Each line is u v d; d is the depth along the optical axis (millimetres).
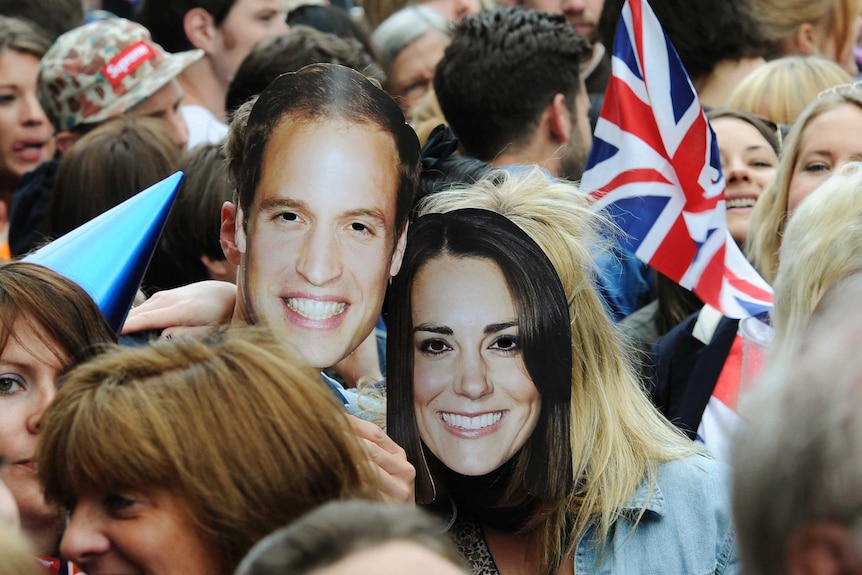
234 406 4391
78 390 4496
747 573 3514
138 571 4391
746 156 10312
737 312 8133
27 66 12125
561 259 6137
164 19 13414
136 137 9234
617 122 8227
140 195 6207
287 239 5711
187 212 8422
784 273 7074
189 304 6676
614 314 8961
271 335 4766
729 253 8320
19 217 10531
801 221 7027
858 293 3879
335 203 5691
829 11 14227
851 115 8922
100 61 11141
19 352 5309
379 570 3387
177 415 4348
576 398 6172
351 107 5723
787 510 3367
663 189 8188
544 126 10180
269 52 9750
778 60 11719
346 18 13203
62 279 5492
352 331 5766
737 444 3543
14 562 3568
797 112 11375
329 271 5691
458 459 5965
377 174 5734
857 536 3270
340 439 4516
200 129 12492
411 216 6305
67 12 14062
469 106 10211
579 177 10289
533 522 6051
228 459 4332
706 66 12930
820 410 3355
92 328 5484
